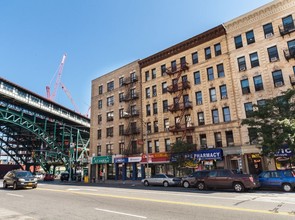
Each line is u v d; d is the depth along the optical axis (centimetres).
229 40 2941
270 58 2595
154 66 3712
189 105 3089
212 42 3091
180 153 2778
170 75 3447
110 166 3928
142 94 3769
